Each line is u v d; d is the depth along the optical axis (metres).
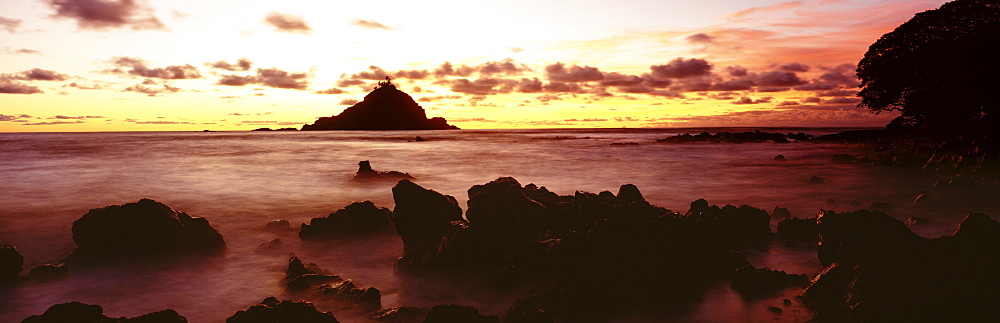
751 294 6.83
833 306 6.12
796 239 9.73
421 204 9.48
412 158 39.12
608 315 6.29
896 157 27.33
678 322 6.06
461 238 8.34
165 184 21.36
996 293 5.38
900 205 14.01
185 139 95.38
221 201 16.28
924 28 41.75
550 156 40.69
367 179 22.38
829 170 25.39
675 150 48.75
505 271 7.45
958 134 33.69
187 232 9.47
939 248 5.92
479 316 5.59
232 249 9.81
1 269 7.77
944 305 5.42
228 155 43.53
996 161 22.06
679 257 7.48
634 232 7.50
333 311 6.45
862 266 6.05
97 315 5.43
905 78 41.47
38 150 52.53
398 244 10.02
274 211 14.34
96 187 20.45
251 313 5.55
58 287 7.59
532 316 5.68
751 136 69.06
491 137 113.06
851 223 7.31
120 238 9.05
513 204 8.93
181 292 7.40
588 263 7.04
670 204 15.08
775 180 21.34
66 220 13.15
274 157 40.69
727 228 9.12
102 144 69.00
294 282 7.34
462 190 19.00
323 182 21.80
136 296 7.23
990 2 38.31
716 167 28.56
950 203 13.91
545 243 7.87
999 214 12.22
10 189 19.92
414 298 7.14
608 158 37.59
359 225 10.80
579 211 9.18
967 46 30.95
